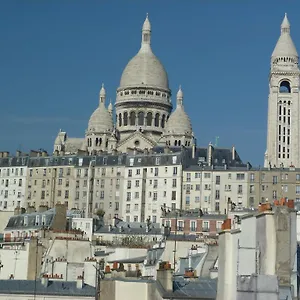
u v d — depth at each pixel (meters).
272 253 60.28
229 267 65.50
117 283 85.12
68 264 162.88
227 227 66.81
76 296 121.62
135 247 189.00
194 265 112.88
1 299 119.81
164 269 81.44
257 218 62.19
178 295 79.06
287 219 60.69
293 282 60.09
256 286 58.69
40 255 165.25
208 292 81.00
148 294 83.06
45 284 124.00
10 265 162.88
